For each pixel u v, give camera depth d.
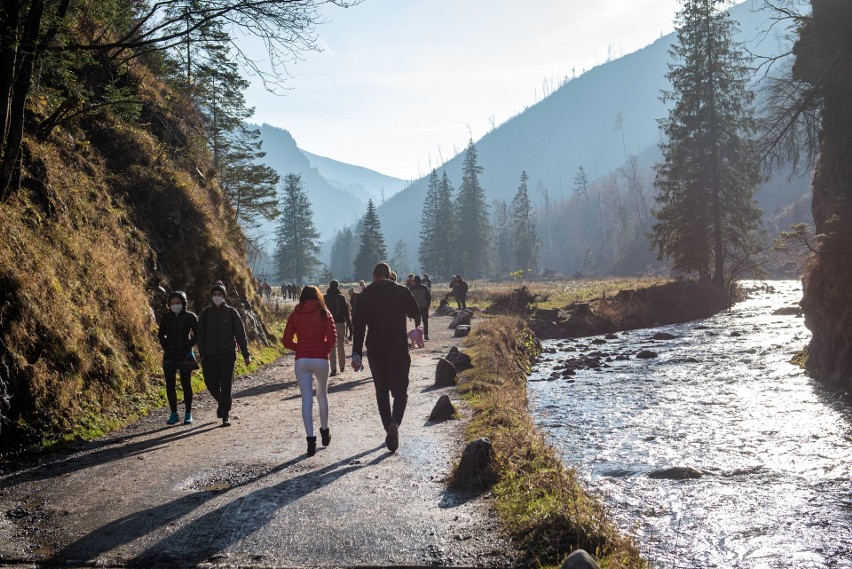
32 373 8.53
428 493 5.80
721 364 16.86
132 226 14.95
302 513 5.35
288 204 116.38
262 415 10.25
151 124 18.84
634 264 123.75
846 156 16.05
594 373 16.19
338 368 16.12
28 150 11.73
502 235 143.12
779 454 8.13
